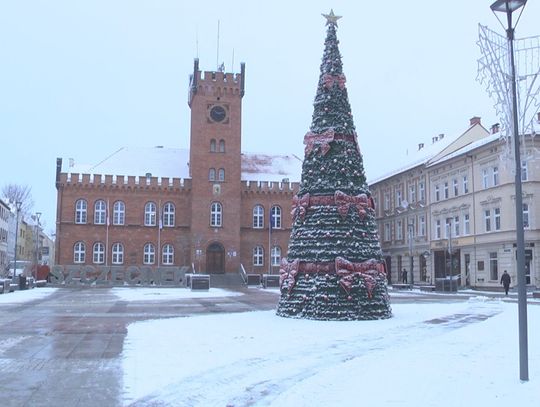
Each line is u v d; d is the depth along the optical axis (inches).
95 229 2623.0
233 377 412.8
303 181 877.8
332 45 892.6
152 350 534.3
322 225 833.5
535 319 813.2
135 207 2672.2
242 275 2596.0
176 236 2682.1
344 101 878.4
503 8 408.5
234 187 2687.0
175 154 2982.3
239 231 2677.2
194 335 639.1
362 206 840.9
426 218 2413.9
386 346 556.1
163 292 1763.0
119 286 2295.8
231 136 2709.2
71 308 1075.9
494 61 415.8
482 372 402.9
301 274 840.3
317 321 784.9
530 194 1781.5
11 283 1844.2
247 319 818.8
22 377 412.8
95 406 332.2
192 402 342.6
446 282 1817.2
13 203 4456.2
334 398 336.5
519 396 327.0
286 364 462.9
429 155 2496.3
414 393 340.8
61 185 2618.1
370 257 830.5
